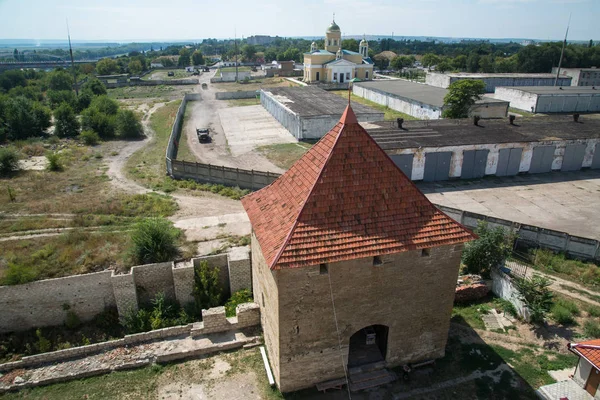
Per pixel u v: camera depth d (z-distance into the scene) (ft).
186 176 131.13
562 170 141.08
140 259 77.82
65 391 56.44
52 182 125.59
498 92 271.69
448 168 130.93
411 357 57.31
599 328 62.59
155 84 382.83
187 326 65.41
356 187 50.85
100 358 61.26
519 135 139.23
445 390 53.57
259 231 52.60
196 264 77.15
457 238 52.13
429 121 156.76
